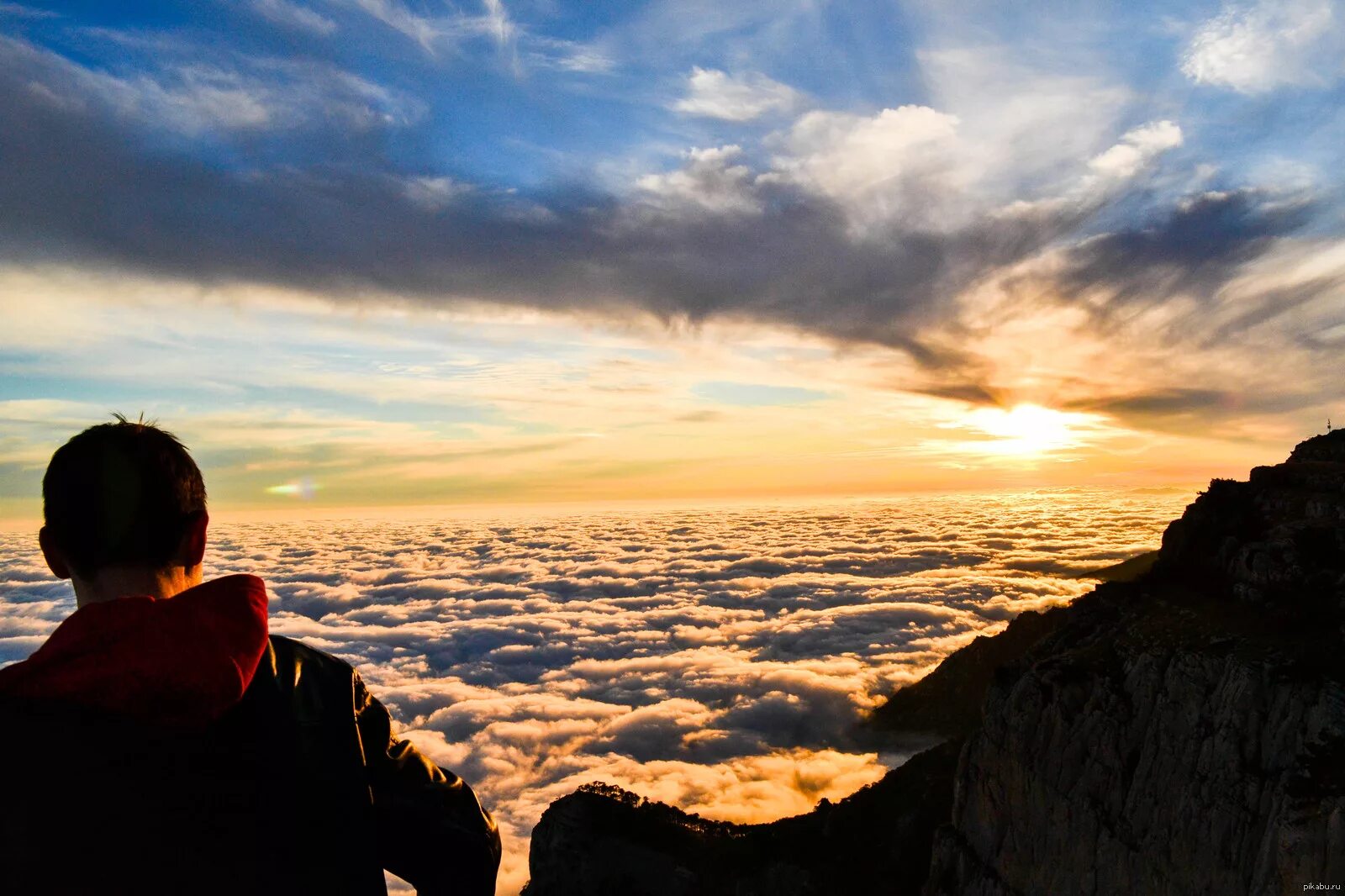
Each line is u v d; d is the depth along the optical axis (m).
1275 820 16.09
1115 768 20.75
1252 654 18.81
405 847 2.59
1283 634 19.33
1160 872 18.72
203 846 2.07
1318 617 19.30
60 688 2.00
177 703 2.06
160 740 2.07
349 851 2.33
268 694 2.34
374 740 2.68
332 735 2.46
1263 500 24.56
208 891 2.05
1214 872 17.48
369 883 2.35
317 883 2.22
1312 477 24.30
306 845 2.24
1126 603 24.70
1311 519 22.45
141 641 2.08
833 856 35.41
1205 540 24.53
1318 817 15.21
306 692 2.49
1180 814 18.53
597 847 43.69
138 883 1.99
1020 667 25.41
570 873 43.62
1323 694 16.88
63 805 1.96
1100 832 20.53
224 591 2.37
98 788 2.00
